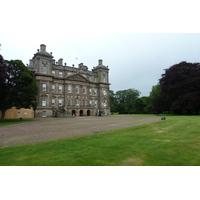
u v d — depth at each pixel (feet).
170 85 169.07
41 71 160.04
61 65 187.01
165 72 183.93
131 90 355.15
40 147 27.09
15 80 105.70
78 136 37.19
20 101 105.50
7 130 53.52
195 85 154.61
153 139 32.37
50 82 166.40
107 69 226.38
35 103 119.03
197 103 145.38
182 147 25.55
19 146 28.27
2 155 23.02
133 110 281.33
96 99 213.87
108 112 220.64
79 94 193.36
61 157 21.70
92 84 211.00
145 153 22.72
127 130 45.21
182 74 165.17
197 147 25.45
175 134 37.96
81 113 190.49
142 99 265.13
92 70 230.27
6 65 107.45
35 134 43.88
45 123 81.15
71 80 187.11
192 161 19.25
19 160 20.80
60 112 156.76
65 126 63.82
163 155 21.66
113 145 27.63
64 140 32.53
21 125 72.13
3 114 109.19
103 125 64.23
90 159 20.66
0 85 102.99
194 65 168.25
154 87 254.06
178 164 18.47
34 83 122.31
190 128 47.91
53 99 172.24
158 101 175.52
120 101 359.66
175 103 152.05
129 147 26.14
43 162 19.93
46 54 163.53
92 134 39.40
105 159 20.61
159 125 57.06
